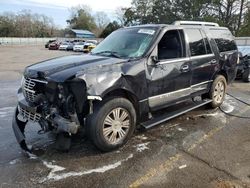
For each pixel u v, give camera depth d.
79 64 4.09
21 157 4.02
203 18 40.59
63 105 3.80
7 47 46.44
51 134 4.75
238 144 4.56
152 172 3.64
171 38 5.09
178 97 5.21
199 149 4.35
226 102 7.35
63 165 3.80
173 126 5.35
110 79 3.90
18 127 4.26
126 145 4.43
